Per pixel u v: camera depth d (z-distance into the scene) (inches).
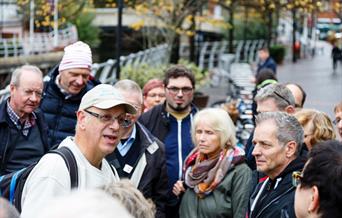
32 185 149.9
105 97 153.7
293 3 1023.0
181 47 1405.0
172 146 239.8
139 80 669.3
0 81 924.0
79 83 230.7
